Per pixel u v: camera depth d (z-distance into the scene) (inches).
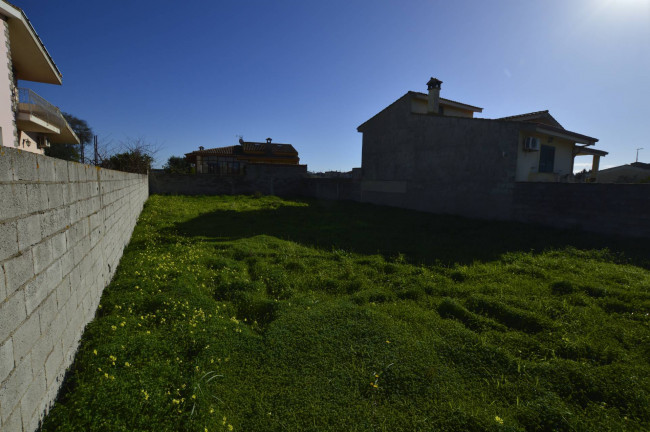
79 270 113.0
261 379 103.0
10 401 61.1
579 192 319.3
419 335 129.0
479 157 422.3
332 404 92.6
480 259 240.8
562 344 121.6
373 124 605.3
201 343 117.4
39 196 78.9
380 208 542.3
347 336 126.3
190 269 196.1
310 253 252.2
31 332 71.7
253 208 529.0
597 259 232.2
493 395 97.7
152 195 628.1
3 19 338.3
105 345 107.1
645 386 97.3
